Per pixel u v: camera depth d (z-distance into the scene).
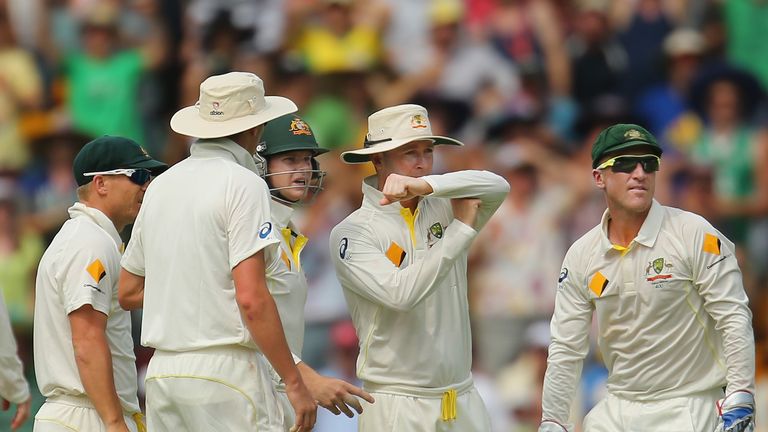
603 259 21.62
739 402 20.62
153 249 20.05
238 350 19.78
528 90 43.12
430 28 43.97
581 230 39.28
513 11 44.19
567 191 39.91
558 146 41.22
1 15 44.59
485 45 43.88
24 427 34.28
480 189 21.48
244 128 20.11
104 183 22.05
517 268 38.69
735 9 45.38
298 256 22.08
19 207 40.78
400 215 22.47
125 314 22.20
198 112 20.67
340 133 41.50
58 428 21.62
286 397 22.19
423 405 22.19
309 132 22.62
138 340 34.84
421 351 22.17
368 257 22.05
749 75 42.69
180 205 19.91
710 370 21.48
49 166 41.75
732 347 20.83
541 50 43.75
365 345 22.56
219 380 19.55
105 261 21.47
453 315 22.41
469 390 22.73
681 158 42.19
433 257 21.48
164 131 43.66
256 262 19.33
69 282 21.25
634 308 21.44
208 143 20.33
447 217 22.69
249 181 19.75
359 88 42.47
